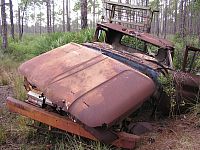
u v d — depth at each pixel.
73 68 4.54
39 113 4.34
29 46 18.92
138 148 4.46
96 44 5.82
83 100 3.99
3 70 11.25
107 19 6.99
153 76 4.91
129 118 4.86
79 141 4.43
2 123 5.64
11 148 4.72
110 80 4.24
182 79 5.32
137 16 6.90
